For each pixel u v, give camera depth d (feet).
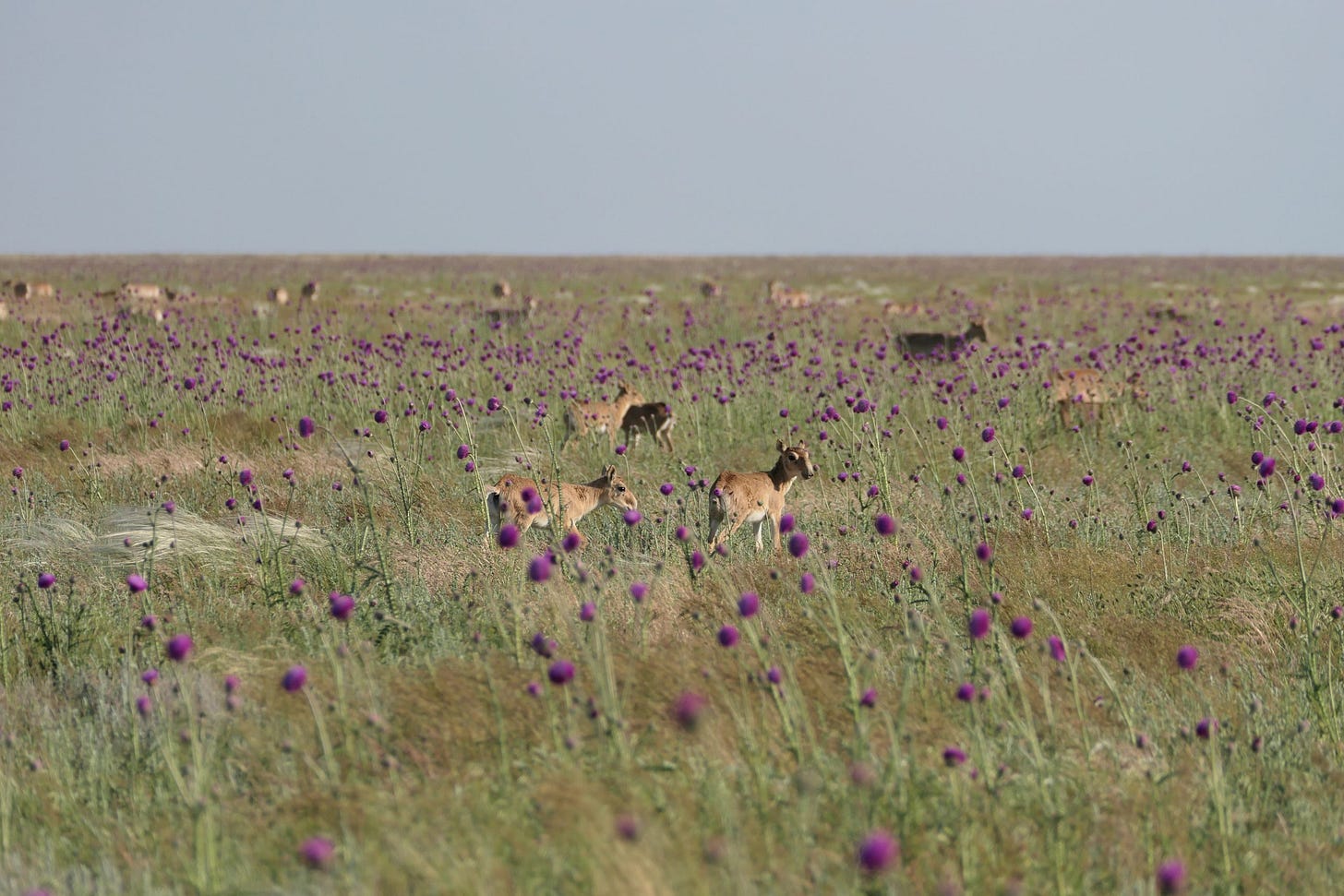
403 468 165.48
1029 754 73.41
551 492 136.26
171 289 571.28
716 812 63.36
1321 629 99.45
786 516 80.43
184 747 76.07
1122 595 112.88
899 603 102.12
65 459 178.40
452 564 116.57
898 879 57.11
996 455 181.27
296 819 65.21
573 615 94.07
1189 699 87.35
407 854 57.36
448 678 82.28
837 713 80.23
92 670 92.79
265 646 92.48
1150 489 164.35
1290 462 135.23
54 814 70.85
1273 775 75.92
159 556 122.31
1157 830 66.54
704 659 88.12
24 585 102.17
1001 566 117.80
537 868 57.82
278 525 137.28
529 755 72.79
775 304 481.05
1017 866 61.21
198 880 58.49
